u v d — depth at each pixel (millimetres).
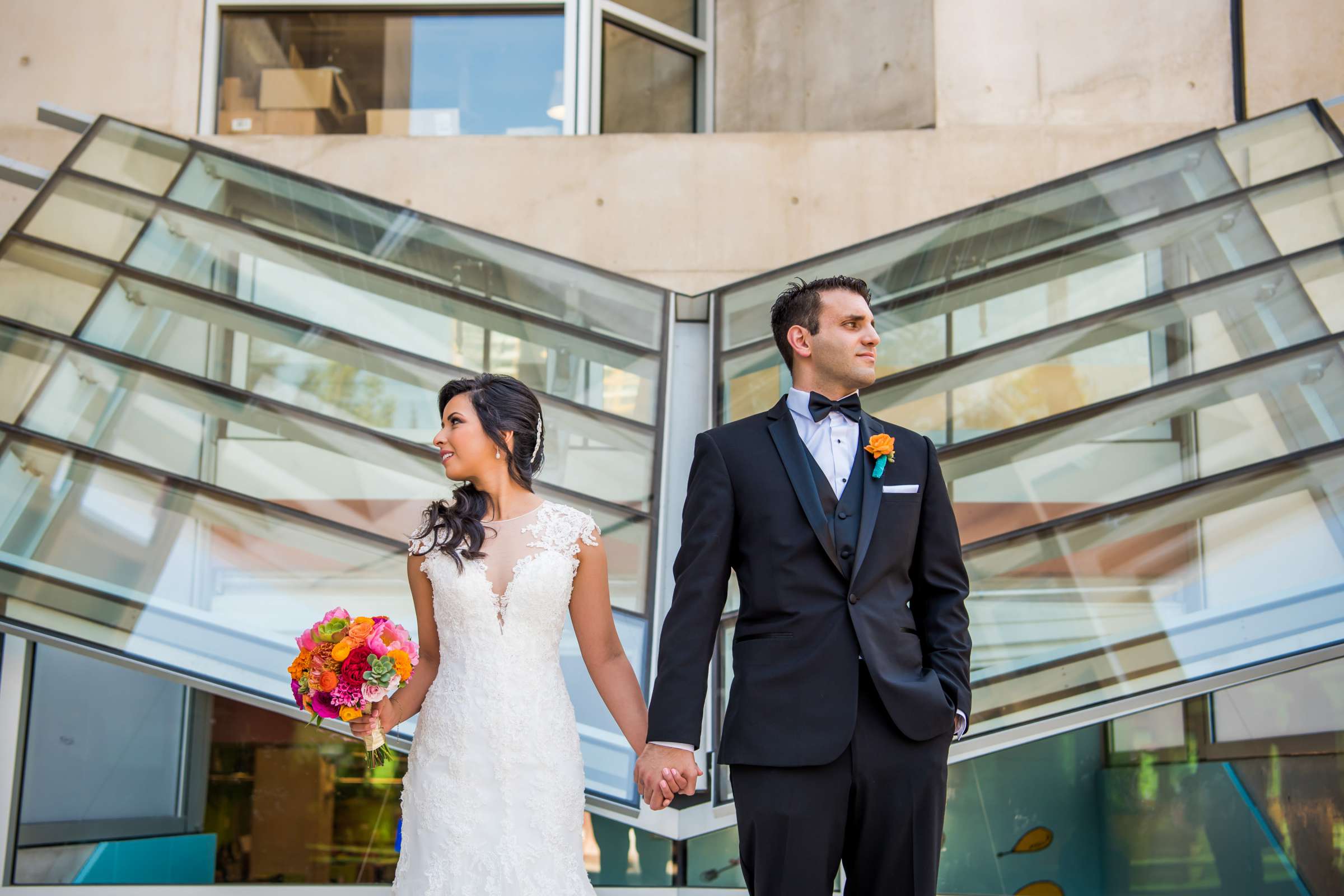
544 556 2426
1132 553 3041
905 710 2070
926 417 3855
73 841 3994
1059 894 4176
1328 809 4133
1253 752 4191
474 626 2387
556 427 3818
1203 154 4781
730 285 4730
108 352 3789
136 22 5613
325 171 5406
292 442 3605
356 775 4309
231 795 4254
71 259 4168
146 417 3564
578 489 3602
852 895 2186
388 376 4008
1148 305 4004
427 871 2289
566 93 5863
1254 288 3943
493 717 2330
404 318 4285
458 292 4492
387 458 3633
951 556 2291
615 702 2545
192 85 5574
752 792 2113
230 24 5801
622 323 4504
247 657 2855
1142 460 3459
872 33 5805
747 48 6391
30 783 3938
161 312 4012
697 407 4211
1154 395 3604
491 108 5879
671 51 6348
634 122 6152
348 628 2307
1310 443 3242
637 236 5312
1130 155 4977
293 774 4293
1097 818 4238
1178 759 4254
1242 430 3398
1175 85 5387
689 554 2270
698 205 5324
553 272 4785
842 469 2295
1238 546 2967
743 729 2131
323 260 4504
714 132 6375
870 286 4516
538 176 5363
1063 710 2684
